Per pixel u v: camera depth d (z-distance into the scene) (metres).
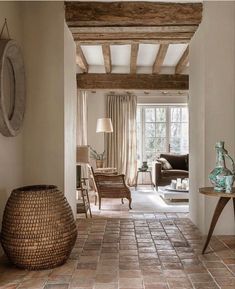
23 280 2.35
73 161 4.11
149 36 4.24
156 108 9.58
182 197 6.44
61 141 3.48
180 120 9.59
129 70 7.76
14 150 3.19
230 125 3.52
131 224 3.93
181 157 8.72
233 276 2.42
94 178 6.15
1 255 2.89
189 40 4.38
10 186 3.07
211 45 3.51
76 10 3.60
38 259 2.46
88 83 7.52
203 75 3.56
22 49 3.46
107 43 4.52
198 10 3.66
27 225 2.42
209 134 3.52
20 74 3.23
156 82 7.52
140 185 9.37
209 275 2.44
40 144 3.47
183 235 3.47
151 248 3.04
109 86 7.51
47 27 3.49
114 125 9.45
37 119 3.48
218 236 3.45
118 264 2.65
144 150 9.59
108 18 3.63
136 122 9.50
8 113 3.02
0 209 2.80
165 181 8.13
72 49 4.10
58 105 3.48
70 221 2.61
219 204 2.91
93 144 9.21
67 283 2.29
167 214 4.53
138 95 9.49
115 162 9.45
